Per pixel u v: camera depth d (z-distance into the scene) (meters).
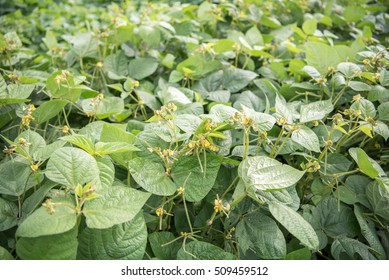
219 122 1.43
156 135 1.48
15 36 2.33
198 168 1.39
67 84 1.78
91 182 1.18
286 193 1.33
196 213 1.58
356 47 2.17
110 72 2.24
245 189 1.28
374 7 2.96
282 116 1.50
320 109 1.54
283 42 2.47
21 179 1.41
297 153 1.59
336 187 1.64
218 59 2.42
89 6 4.36
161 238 1.39
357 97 1.58
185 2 3.66
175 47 2.67
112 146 1.32
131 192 1.19
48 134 1.92
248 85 2.33
